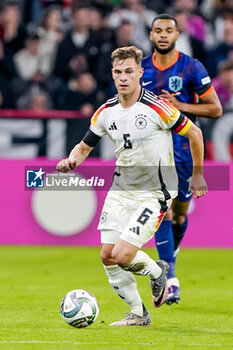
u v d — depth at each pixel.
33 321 21.66
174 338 18.62
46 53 53.66
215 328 20.58
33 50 53.41
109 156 42.94
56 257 40.81
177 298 25.23
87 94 51.09
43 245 45.31
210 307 25.31
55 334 19.16
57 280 32.47
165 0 56.19
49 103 51.94
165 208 20.17
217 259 40.62
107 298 27.17
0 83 52.47
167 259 25.64
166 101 19.86
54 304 25.52
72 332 19.52
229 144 44.28
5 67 53.12
